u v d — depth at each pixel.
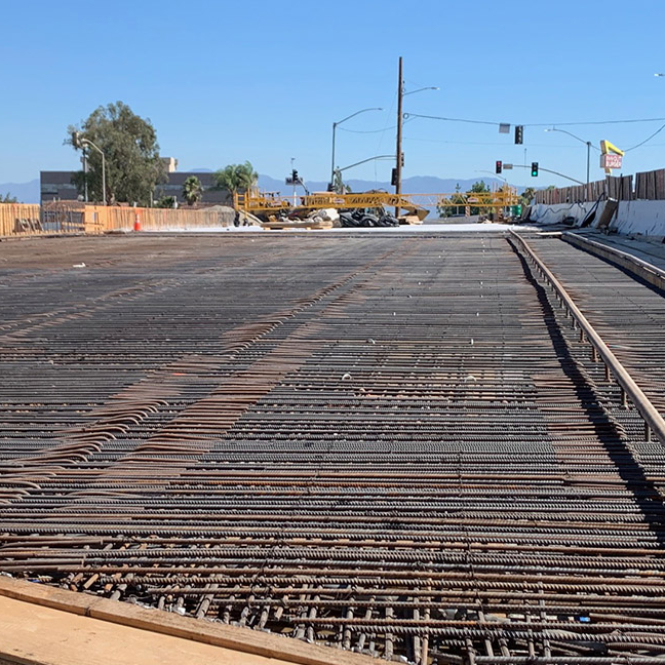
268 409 6.18
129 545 4.02
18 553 3.92
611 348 8.00
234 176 92.19
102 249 23.44
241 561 3.80
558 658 3.09
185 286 13.67
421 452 5.17
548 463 4.93
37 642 3.13
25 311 11.12
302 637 3.25
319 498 4.50
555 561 3.75
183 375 7.29
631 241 23.69
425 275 14.65
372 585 3.60
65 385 7.00
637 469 4.82
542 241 23.28
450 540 3.98
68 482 4.80
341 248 22.31
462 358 7.69
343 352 8.08
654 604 3.43
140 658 3.03
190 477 4.85
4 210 33.44
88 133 75.62
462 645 3.21
